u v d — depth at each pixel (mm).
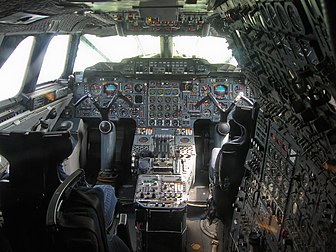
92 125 2205
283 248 903
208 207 1645
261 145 1232
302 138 814
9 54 1260
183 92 2107
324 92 563
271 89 972
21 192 799
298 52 601
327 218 672
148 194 1479
